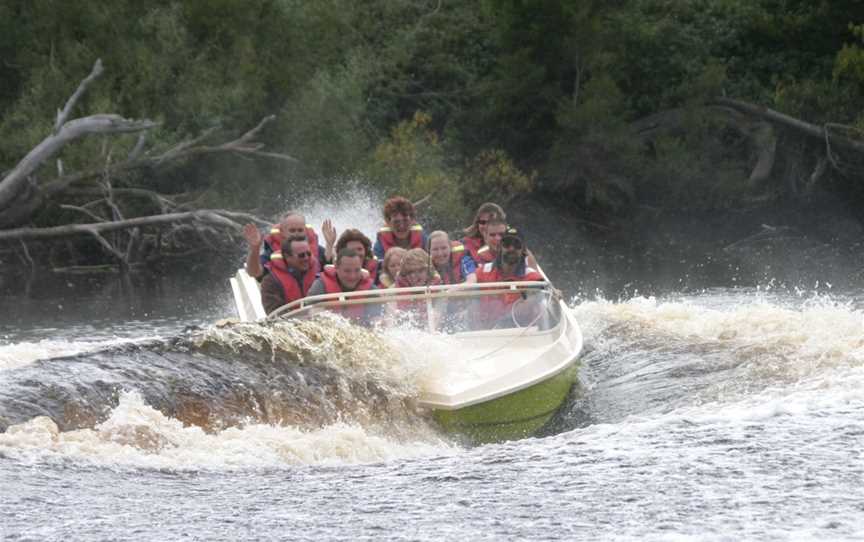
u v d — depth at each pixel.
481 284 32.91
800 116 119.75
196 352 27.22
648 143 122.75
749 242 114.25
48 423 22.78
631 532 16.59
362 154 108.94
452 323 32.12
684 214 120.62
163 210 98.62
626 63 122.81
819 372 29.30
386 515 17.97
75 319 61.81
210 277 94.19
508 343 31.78
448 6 135.50
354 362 28.34
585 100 117.69
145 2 106.50
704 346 34.00
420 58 128.25
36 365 25.64
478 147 124.31
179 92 102.31
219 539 16.67
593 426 25.42
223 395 25.56
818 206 122.88
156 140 98.12
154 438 23.19
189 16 108.38
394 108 125.94
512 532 16.78
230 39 110.19
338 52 122.88
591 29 117.88
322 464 23.28
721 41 127.25
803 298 61.22
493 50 130.62
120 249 104.69
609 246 114.25
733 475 19.55
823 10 125.25
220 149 98.56
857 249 102.19
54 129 89.25
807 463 20.16
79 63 101.12
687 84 118.88
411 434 26.98
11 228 97.31
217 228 99.94
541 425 29.55
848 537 16.06
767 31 127.25
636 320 38.81
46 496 18.95
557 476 20.19
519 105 120.56
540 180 120.44
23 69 103.25
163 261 105.81
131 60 102.12
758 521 16.91
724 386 29.30
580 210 123.75
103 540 16.58
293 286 36.12
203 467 22.14
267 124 108.31
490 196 115.31
